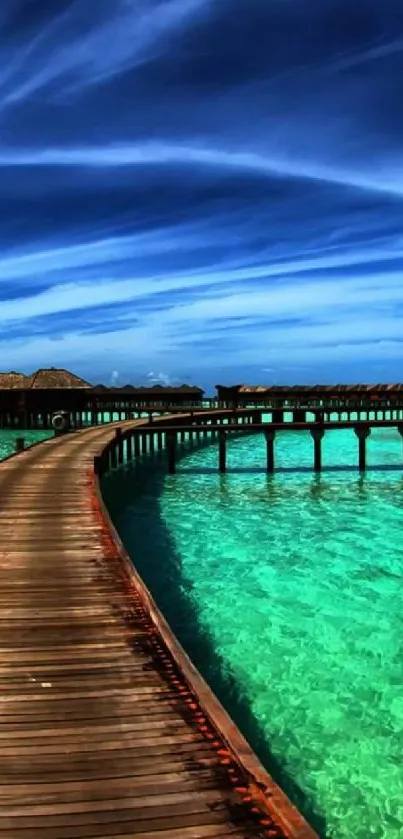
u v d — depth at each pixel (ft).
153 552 56.08
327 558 53.57
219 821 14.61
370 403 252.62
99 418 265.95
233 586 46.47
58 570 35.70
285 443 170.60
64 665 23.53
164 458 130.93
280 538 60.85
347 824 21.56
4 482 66.95
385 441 173.37
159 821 14.60
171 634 25.44
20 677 22.47
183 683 22.04
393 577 48.42
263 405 262.47
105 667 23.35
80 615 28.81
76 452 94.38
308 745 26.16
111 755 17.39
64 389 196.44
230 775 16.47
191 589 45.83
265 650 35.35
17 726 18.99
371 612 41.14
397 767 24.76
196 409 212.43
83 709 20.10
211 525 67.00
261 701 29.66
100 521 48.42
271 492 87.51
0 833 14.17
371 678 32.04
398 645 36.06
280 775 24.12
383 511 73.77
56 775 16.44
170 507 77.20
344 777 24.09
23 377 201.26
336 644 36.14
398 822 21.70
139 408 212.64
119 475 103.14
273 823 14.53
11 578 34.19
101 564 36.91
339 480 98.07
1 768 16.75
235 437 190.90
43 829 14.32
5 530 45.47
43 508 53.31
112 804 15.21
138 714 19.77
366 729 27.40
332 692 30.58
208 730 18.80
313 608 41.86
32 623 27.78
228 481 97.76
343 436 192.65
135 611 29.37
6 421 200.85
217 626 38.83
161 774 16.48
